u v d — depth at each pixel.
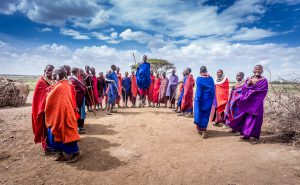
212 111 9.06
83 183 4.61
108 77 10.28
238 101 7.38
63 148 5.29
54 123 5.11
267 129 8.04
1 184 4.50
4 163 5.38
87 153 5.96
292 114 6.94
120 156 5.84
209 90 7.39
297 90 7.41
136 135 7.48
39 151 6.03
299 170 4.81
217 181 4.58
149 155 5.93
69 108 5.21
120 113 10.75
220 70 9.13
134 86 13.16
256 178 4.59
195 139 7.24
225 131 8.31
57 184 4.56
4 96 12.02
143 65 12.04
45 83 5.73
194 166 5.27
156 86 13.55
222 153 5.95
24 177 4.78
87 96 10.31
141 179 4.77
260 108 6.58
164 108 13.05
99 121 8.98
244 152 5.93
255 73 6.82
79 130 7.41
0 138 6.68
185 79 10.76
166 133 7.79
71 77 7.27
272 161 5.30
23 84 13.43
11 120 8.58
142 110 11.91
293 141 6.53
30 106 12.79
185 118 10.10
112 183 4.61
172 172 5.03
